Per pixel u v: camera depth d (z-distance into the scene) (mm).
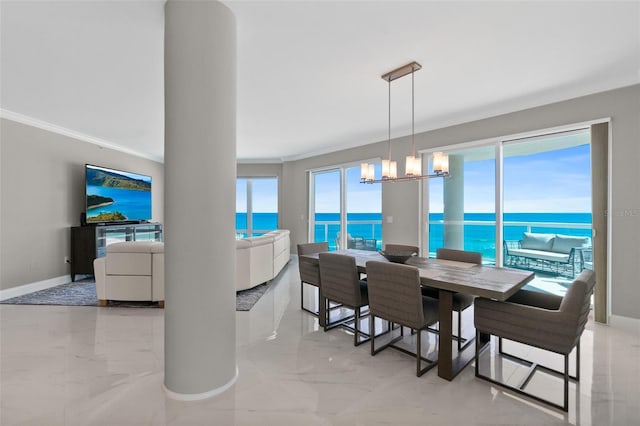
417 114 3990
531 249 5262
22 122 4090
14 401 1776
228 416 1665
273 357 2348
